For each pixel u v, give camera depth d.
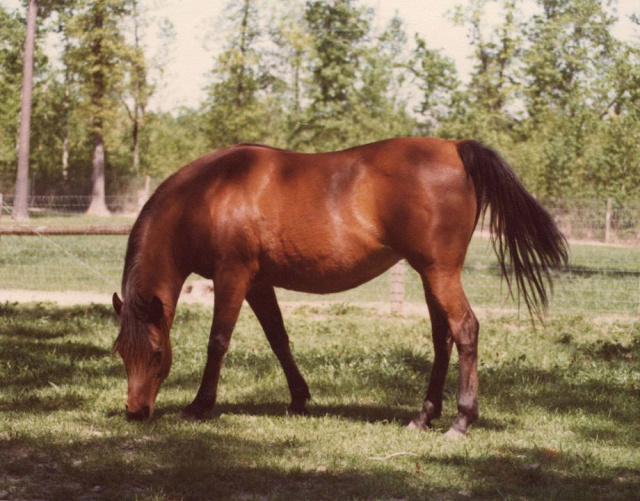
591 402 6.52
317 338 9.83
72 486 4.21
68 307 12.14
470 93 22.89
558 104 29.95
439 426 5.60
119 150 55.53
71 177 48.72
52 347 8.66
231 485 4.25
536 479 4.39
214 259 5.55
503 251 5.29
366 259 5.32
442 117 22.92
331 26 41.47
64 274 16.31
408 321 11.72
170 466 4.52
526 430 5.61
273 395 6.65
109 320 10.84
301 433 5.30
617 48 26.58
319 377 7.34
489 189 5.21
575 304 13.62
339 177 5.32
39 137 50.84
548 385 7.11
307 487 4.25
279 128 40.97
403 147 5.29
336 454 4.82
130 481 4.28
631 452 5.05
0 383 6.78
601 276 16.66
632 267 17.72
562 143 26.44
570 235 23.42
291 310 12.62
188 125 56.38
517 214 5.18
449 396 6.55
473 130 22.55
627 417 6.04
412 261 5.21
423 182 5.15
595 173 24.86
